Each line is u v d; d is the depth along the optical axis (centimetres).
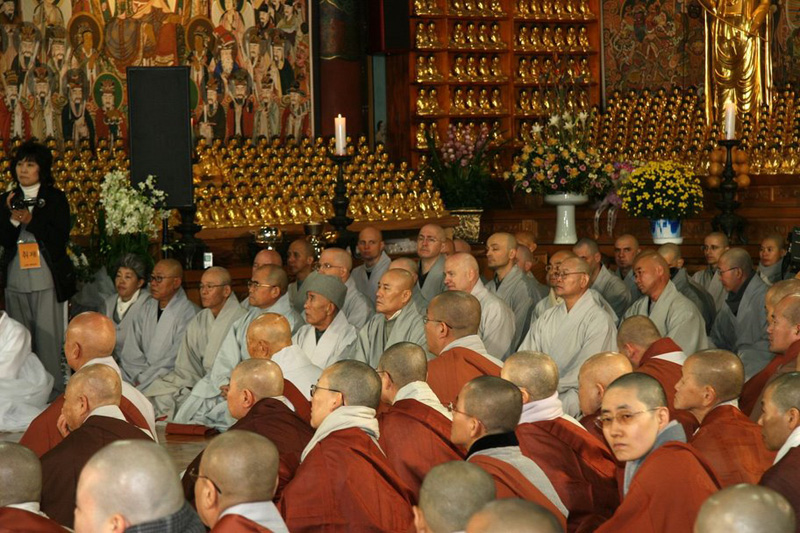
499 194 2053
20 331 1117
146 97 1402
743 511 321
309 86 1994
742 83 1981
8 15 1717
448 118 2075
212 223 1655
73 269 1273
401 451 643
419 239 1268
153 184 1404
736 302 1198
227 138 1900
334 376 599
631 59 2188
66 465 614
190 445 1006
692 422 648
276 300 1147
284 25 1962
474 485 376
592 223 1909
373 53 2045
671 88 2166
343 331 1073
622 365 675
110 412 648
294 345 878
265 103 1947
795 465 494
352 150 1711
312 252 1339
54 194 1252
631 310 1117
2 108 1711
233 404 675
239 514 439
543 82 2097
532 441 612
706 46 2014
